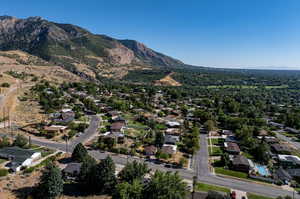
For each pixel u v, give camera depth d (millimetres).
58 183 47625
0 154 68312
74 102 146250
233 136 102188
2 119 102188
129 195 42688
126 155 76438
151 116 132500
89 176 51188
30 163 64625
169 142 88750
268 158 77000
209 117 124125
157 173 44812
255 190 57750
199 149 86375
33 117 109312
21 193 49188
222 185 59438
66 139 85562
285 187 60156
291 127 124250
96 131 99688
